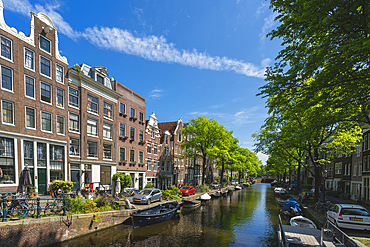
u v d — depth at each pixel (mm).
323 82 8547
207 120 34906
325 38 8617
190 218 19422
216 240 13438
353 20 7820
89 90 21531
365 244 9445
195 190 34719
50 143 17328
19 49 15500
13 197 11805
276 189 42375
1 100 14281
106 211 15016
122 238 13281
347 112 10031
